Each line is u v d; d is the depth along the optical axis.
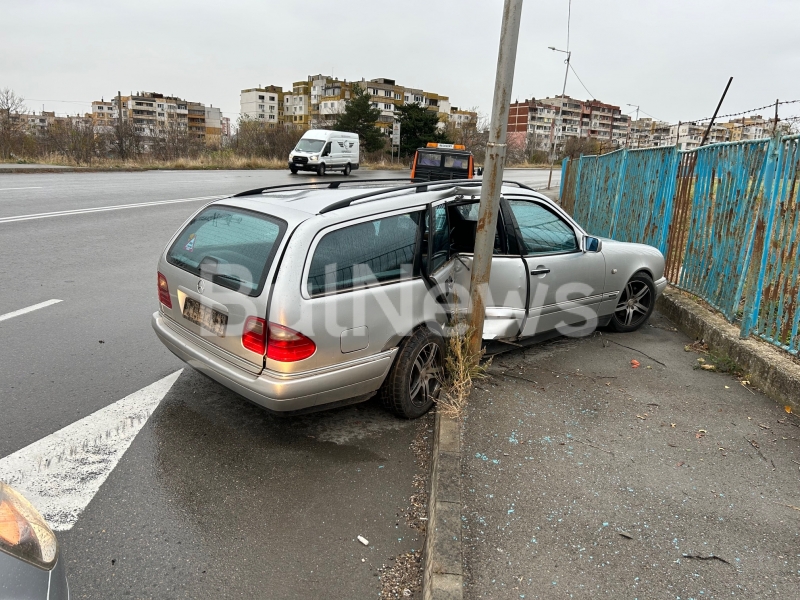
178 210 13.71
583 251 5.36
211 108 167.50
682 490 3.24
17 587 1.59
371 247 3.68
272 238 3.45
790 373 4.34
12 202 13.12
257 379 3.34
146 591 2.47
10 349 4.97
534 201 5.07
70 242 9.37
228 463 3.46
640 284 6.07
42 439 3.60
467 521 2.90
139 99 154.62
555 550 2.73
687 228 6.88
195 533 2.84
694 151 6.77
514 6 3.85
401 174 37.62
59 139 31.41
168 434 3.75
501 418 3.99
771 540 2.85
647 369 5.03
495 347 5.32
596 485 3.26
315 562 2.70
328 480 3.35
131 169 28.55
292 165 30.61
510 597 2.44
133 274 7.67
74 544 2.71
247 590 2.51
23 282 6.99
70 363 4.75
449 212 4.55
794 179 4.54
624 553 2.72
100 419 3.89
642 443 3.74
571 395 4.43
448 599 2.35
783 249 4.68
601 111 157.38
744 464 3.53
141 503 3.04
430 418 4.16
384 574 2.65
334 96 128.38
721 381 4.79
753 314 5.05
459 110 154.38
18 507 1.84
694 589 2.52
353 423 4.04
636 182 8.96
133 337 5.41
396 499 3.21
